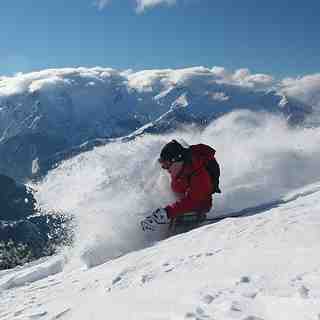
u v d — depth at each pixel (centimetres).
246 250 461
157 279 452
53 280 660
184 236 627
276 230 507
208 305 328
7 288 732
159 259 531
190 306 336
